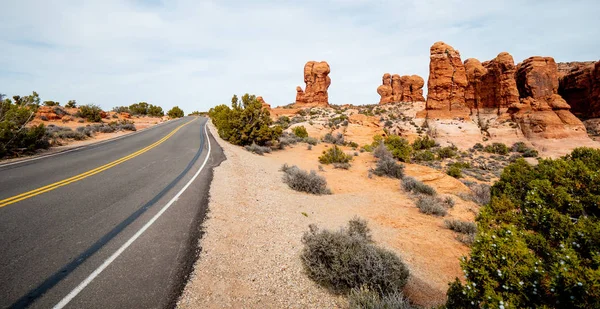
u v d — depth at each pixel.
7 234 4.14
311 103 93.19
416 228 7.56
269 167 13.72
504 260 2.47
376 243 6.11
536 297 2.27
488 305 2.30
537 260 2.46
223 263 4.04
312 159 18.95
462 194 12.23
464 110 62.84
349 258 3.96
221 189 8.15
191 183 8.34
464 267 2.69
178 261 3.90
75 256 3.73
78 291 3.01
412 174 14.93
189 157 13.06
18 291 2.90
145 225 4.98
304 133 31.52
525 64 60.44
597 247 2.89
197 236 4.79
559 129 43.94
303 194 9.70
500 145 44.44
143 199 6.44
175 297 3.12
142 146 15.57
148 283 3.31
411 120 64.31
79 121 30.28
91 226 4.73
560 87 62.56
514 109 52.06
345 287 3.87
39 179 7.44
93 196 6.34
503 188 6.18
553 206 4.11
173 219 5.42
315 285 3.85
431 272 5.11
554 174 4.84
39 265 3.42
